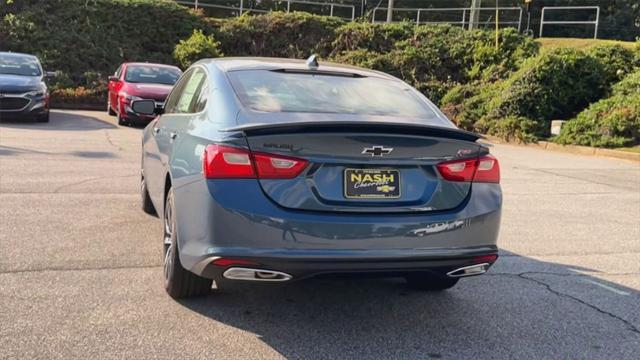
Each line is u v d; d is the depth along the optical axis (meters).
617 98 19.12
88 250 5.62
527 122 19.72
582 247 6.64
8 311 4.18
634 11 45.34
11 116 15.35
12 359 3.52
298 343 3.94
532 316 4.58
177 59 26.78
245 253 3.71
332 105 4.49
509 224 7.62
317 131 3.82
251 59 5.28
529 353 3.94
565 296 5.04
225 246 3.75
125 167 10.14
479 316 4.55
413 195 4.00
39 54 25.02
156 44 28.00
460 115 21.98
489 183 4.26
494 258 4.23
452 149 4.11
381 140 3.90
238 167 3.77
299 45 29.50
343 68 5.30
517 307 4.75
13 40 25.03
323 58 29.05
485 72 26.22
